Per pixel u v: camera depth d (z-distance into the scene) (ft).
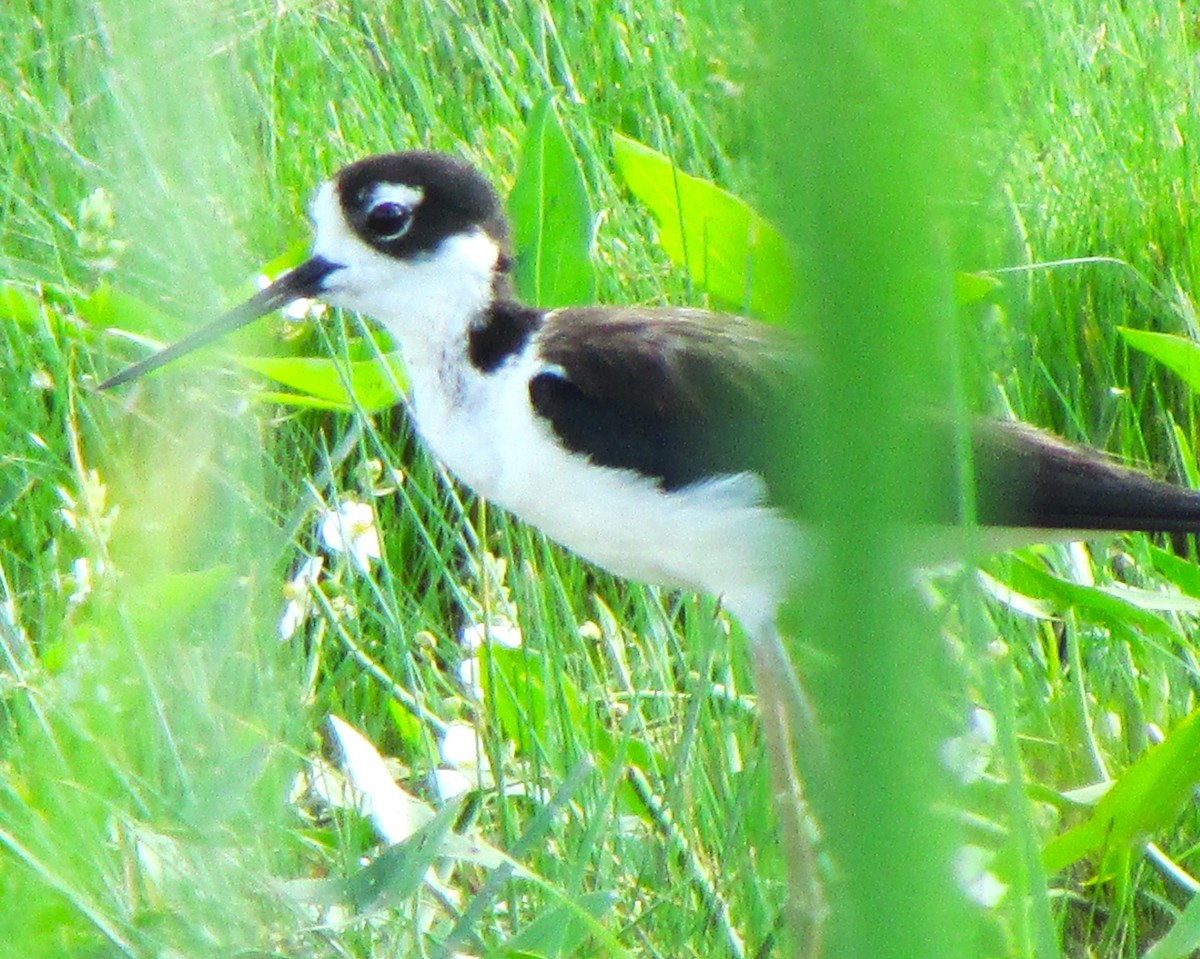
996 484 16.71
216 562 13.79
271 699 14.70
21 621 21.54
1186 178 28.71
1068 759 19.88
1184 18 33.50
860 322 4.18
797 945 12.23
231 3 30.81
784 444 4.39
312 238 22.95
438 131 30.78
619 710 20.79
